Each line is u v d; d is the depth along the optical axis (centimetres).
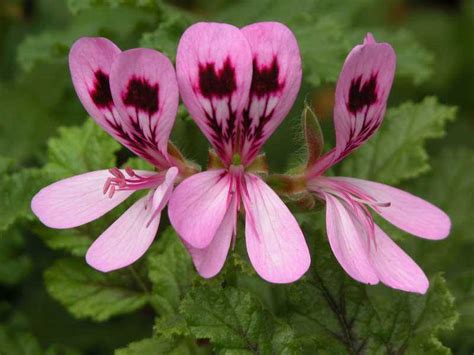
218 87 12
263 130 12
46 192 12
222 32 11
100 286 16
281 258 11
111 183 12
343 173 17
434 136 17
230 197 12
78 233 16
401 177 17
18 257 18
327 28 18
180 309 13
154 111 12
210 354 14
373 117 12
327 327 13
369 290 14
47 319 18
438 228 12
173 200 11
